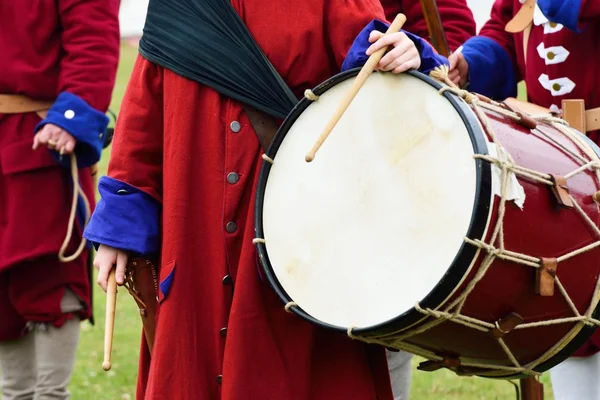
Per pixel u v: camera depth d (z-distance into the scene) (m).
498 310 4.44
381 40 4.61
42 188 7.19
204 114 4.97
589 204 4.60
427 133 4.51
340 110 4.50
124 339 9.73
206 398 4.93
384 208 4.57
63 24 7.23
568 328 4.65
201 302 4.95
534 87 6.21
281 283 4.77
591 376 5.93
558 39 6.03
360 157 4.66
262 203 4.86
